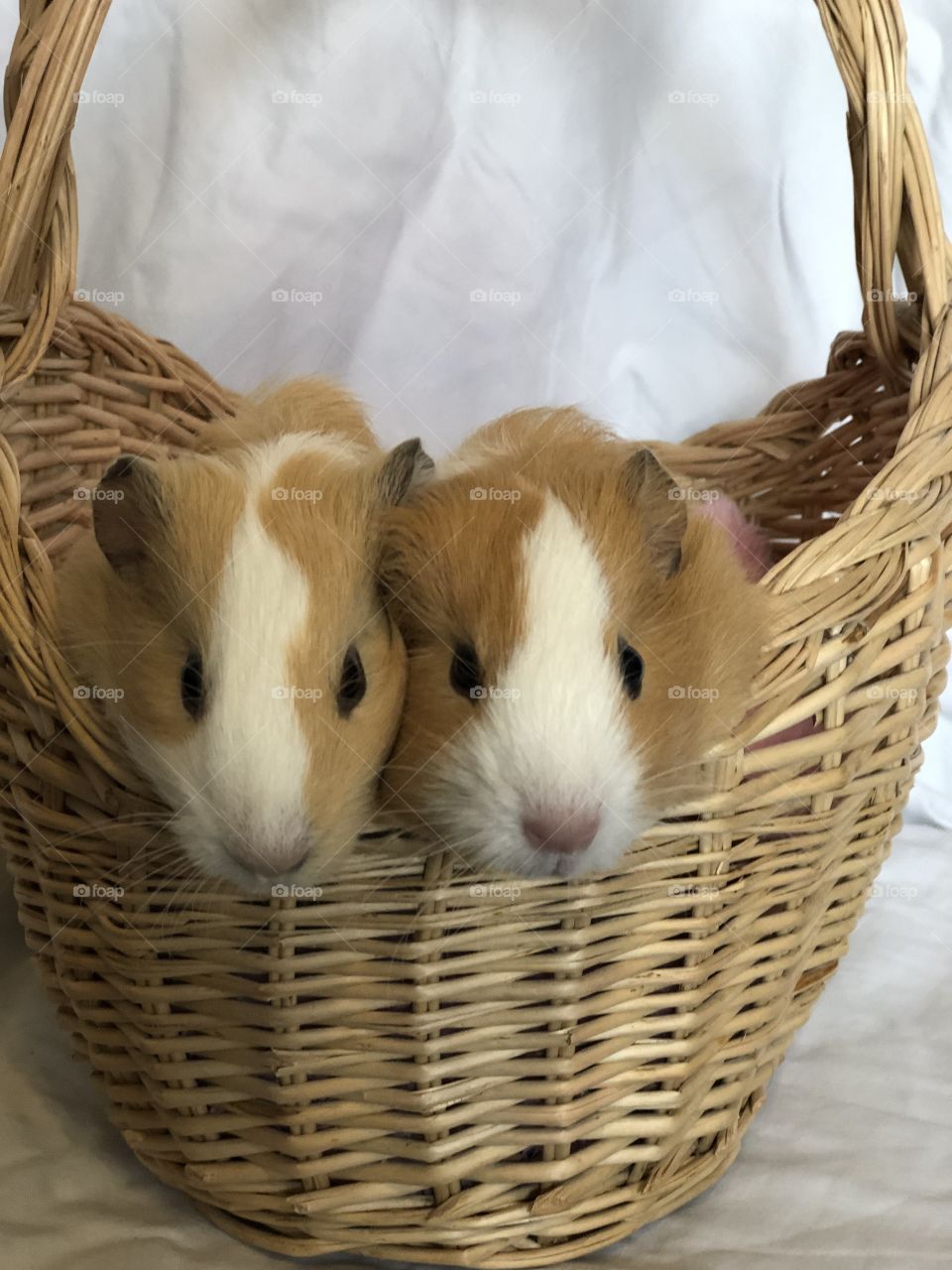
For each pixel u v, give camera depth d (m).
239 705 0.24
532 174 0.47
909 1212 0.30
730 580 0.28
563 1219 0.28
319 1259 0.29
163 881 0.25
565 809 0.23
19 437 0.39
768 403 0.49
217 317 0.47
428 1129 0.26
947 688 0.48
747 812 0.26
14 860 0.30
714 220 0.47
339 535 0.27
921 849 0.47
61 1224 0.30
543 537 0.26
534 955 0.25
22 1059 0.36
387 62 0.45
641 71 0.46
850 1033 0.38
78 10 0.30
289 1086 0.26
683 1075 0.27
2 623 0.25
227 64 0.45
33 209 0.32
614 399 0.50
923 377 0.31
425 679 0.26
